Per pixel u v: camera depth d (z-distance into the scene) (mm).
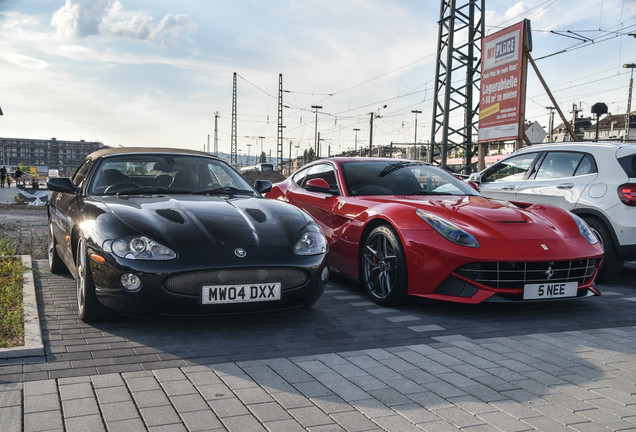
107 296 3045
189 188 4090
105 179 3994
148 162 4258
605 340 3129
